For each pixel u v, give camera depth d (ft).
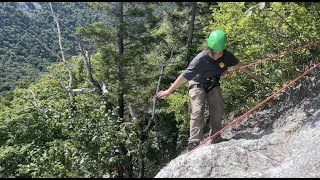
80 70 85.40
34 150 25.49
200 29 83.51
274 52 22.44
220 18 25.50
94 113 25.07
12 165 37.24
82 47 57.67
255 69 22.95
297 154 14.88
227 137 20.97
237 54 26.32
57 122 26.32
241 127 21.99
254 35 22.85
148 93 75.72
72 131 24.62
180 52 85.35
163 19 85.05
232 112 30.09
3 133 46.16
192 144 17.99
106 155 21.17
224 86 28.71
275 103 23.71
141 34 74.74
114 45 74.08
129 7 71.77
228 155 15.43
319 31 19.21
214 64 17.35
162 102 74.02
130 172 26.09
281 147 16.30
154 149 62.49
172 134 68.80
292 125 17.60
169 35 89.35
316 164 13.76
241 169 14.69
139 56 73.36
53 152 21.63
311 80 20.03
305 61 22.11
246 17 19.86
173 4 87.97
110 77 71.00
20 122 41.70
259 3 15.31
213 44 16.47
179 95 45.47
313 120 16.56
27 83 156.66
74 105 26.81
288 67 20.77
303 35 19.94
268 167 14.78
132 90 70.85
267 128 19.76
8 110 62.44
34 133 37.65
